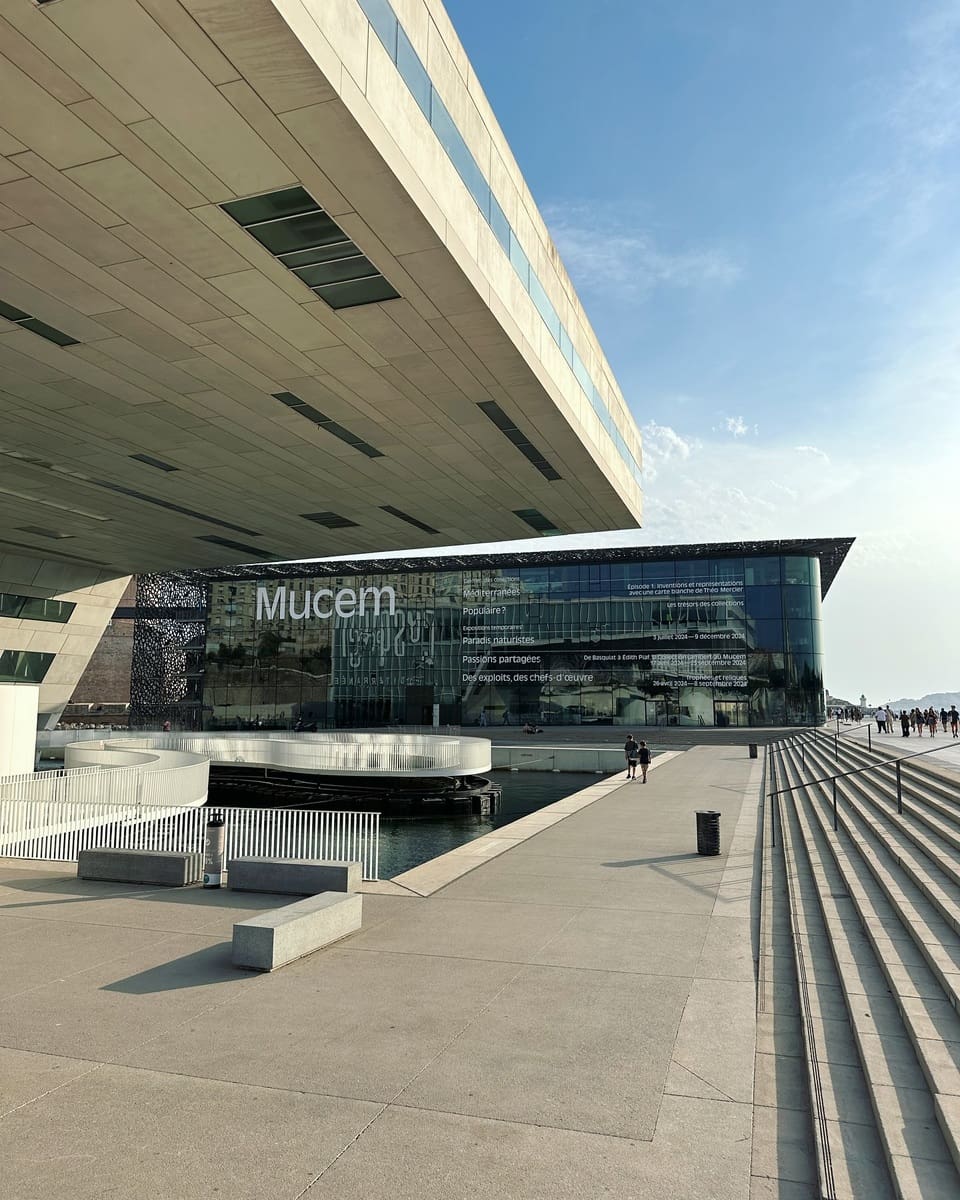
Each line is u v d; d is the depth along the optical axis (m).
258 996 7.19
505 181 18.27
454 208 14.87
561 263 23.22
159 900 10.86
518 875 12.44
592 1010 6.88
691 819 18.75
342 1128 4.92
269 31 9.39
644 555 69.00
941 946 7.52
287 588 79.00
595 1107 5.21
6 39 9.45
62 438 24.55
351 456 26.20
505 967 8.02
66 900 10.85
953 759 24.00
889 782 19.52
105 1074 5.64
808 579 66.44
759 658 65.94
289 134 11.27
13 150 11.52
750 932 9.28
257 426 23.38
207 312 16.50
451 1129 4.92
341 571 77.38
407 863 22.53
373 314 16.72
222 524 36.75
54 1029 6.44
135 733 41.66
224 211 13.11
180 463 27.17
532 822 18.27
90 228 13.53
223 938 9.02
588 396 26.28
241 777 34.72
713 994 7.27
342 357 18.73
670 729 62.25
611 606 69.81
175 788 20.52
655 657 68.00
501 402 21.56
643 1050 6.07
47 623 50.34
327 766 31.38
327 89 10.41
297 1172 4.44
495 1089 5.44
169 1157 4.58
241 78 10.16
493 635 72.50
